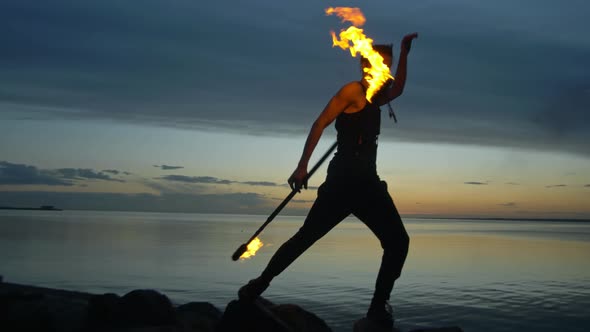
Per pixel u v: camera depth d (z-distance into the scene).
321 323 3.51
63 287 12.82
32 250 24.22
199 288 13.52
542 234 81.75
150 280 14.77
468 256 29.17
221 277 15.84
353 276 17.19
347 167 3.12
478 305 12.65
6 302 3.33
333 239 48.22
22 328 3.11
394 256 3.26
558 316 11.55
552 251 35.94
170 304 3.48
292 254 3.17
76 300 3.82
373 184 3.15
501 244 45.09
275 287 14.49
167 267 18.34
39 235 39.75
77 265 17.88
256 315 3.17
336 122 3.22
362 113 3.14
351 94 3.11
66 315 3.41
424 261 25.33
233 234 54.59
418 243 44.53
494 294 14.46
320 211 3.17
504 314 11.66
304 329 3.34
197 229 72.31
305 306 11.62
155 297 3.45
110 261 19.88
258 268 18.69
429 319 11.02
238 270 17.91
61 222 89.31
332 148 3.18
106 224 85.12
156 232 56.12
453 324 10.55
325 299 12.52
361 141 3.15
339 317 10.45
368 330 3.34
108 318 3.33
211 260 21.69
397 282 16.83
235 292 12.86
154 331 3.11
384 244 3.26
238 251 3.20
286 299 12.53
